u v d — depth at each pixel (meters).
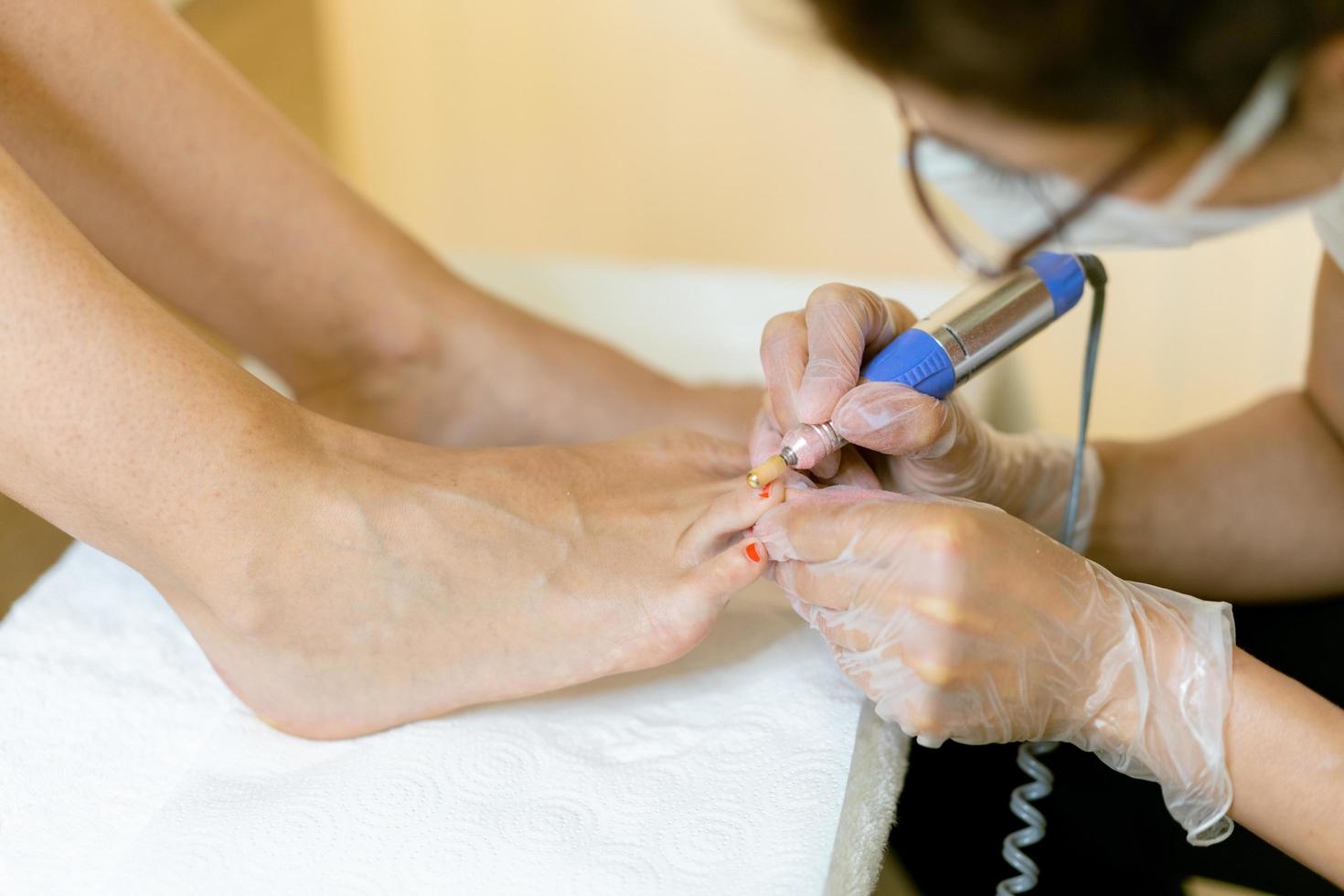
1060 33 0.39
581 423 0.93
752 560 0.64
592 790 0.62
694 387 0.97
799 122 2.03
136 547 0.63
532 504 0.67
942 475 0.74
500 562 0.65
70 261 0.59
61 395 0.58
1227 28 0.39
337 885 0.56
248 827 0.59
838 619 0.62
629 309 1.28
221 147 0.84
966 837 0.88
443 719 0.68
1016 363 1.21
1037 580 0.59
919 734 0.60
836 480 0.70
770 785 0.61
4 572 1.01
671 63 2.02
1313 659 0.86
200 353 0.62
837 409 0.62
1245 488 0.89
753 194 2.10
